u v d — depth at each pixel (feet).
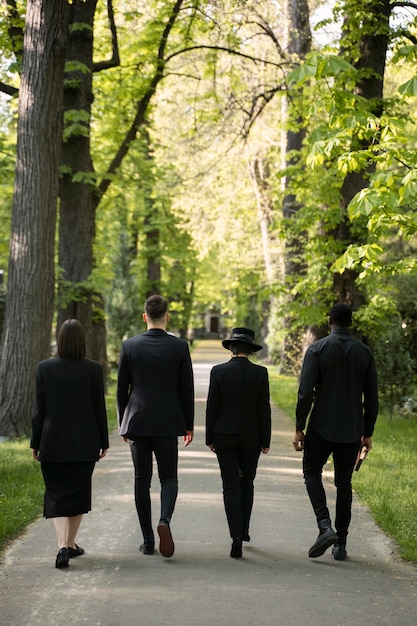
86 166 59.41
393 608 15.92
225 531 22.34
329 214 48.88
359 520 24.18
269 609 15.72
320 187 49.29
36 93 42.86
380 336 51.08
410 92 20.58
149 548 19.81
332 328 20.08
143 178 76.23
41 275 43.78
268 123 96.58
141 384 19.51
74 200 60.23
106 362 76.64
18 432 43.39
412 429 47.44
